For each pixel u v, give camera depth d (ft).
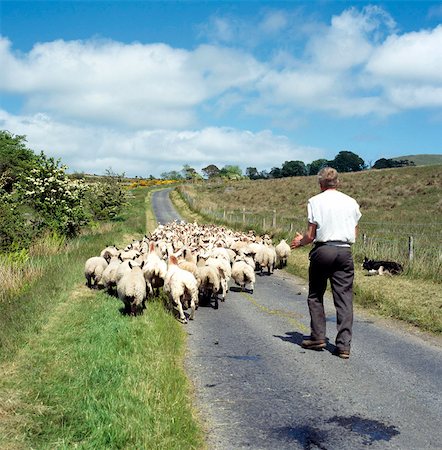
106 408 15.84
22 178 75.97
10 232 56.18
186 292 30.32
